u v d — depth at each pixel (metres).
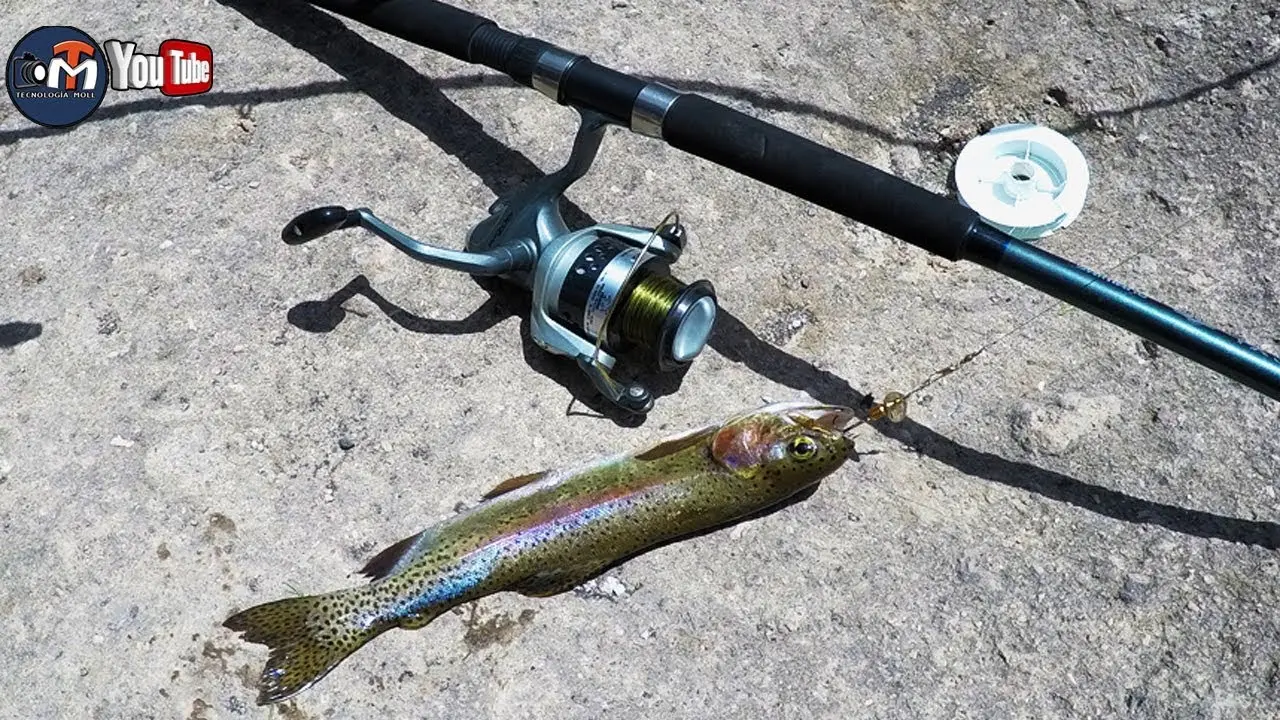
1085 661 0.78
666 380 0.84
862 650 0.78
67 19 0.94
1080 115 0.93
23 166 0.89
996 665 0.78
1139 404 0.84
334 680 0.77
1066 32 0.96
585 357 0.81
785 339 0.86
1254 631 0.78
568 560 0.79
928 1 0.96
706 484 0.79
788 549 0.80
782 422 0.79
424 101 0.91
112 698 0.77
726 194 0.89
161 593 0.79
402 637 0.78
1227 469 0.82
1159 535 0.81
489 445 0.82
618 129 0.90
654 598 0.79
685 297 0.79
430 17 0.84
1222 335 0.76
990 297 0.87
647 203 0.89
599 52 0.93
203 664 0.77
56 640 0.78
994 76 0.95
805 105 0.93
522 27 0.94
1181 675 0.78
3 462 0.81
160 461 0.81
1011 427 0.83
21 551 0.80
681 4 0.95
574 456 0.82
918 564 0.80
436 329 0.85
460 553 0.78
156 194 0.88
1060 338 0.86
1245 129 0.92
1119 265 0.88
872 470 0.82
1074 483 0.82
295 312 0.85
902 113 0.94
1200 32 0.95
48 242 0.87
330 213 0.79
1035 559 0.80
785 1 0.96
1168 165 0.91
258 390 0.83
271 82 0.91
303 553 0.79
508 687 0.77
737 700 0.77
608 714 0.77
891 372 0.85
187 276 0.86
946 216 0.77
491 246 0.83
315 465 0.81
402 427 0.82
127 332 0.84
